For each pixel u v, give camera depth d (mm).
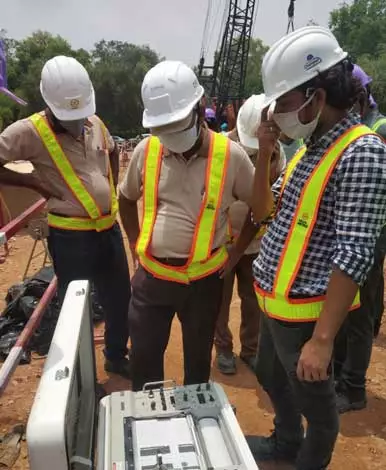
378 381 4016
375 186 1938
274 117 2189
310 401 2307
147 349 2924
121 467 1751
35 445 1505
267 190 2443
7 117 57000
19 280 6336
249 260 3887
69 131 3434
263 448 2926
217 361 4219
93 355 2543
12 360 2953
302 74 2037
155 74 2566
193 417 2047
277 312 2242
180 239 2736
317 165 2100
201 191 2725
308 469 2480
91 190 3537
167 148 2658
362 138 2002
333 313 1974
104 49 72688
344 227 1969
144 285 2822
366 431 3426
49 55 66250
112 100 66938
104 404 2129
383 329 4875
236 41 33969
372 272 3348
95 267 3711
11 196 4215
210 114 5035
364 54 64875
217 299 2930
